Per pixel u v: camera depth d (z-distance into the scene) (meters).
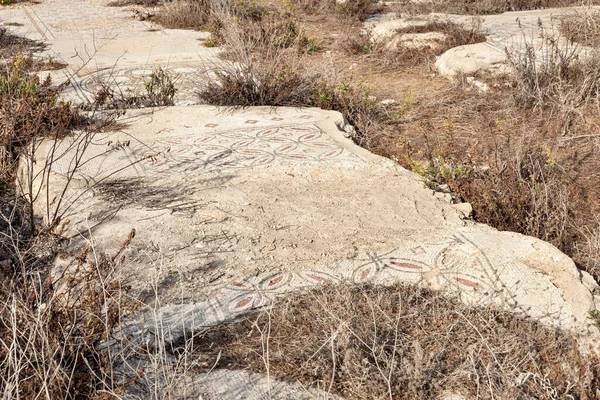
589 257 4.34
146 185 5.31
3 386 2.71
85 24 13.45
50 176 5.43
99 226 4.64
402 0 14.61
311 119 7.03
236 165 5.72
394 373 3.05
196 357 3.27
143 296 3.80
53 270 4.12
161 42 11.73
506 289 3.82
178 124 6.91
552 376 3.08
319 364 3.16
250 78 7.80
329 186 5.29
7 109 6.07
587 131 6.71
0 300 3.08
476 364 3.14
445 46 10.12
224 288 3.89
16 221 4.99
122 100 7.66
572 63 7.99
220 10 12.91
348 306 3.53
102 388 2.90
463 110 7.49
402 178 5.42
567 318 3.57
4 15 14.42
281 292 3.83
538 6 13.68
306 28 12.46
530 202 5.02
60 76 9.31
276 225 4.65
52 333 2.87
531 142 6.54
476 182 5.36
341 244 4.38
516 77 7.70
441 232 4.52
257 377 3.14
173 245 4.38
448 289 3.82
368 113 7.43
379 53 10.29
